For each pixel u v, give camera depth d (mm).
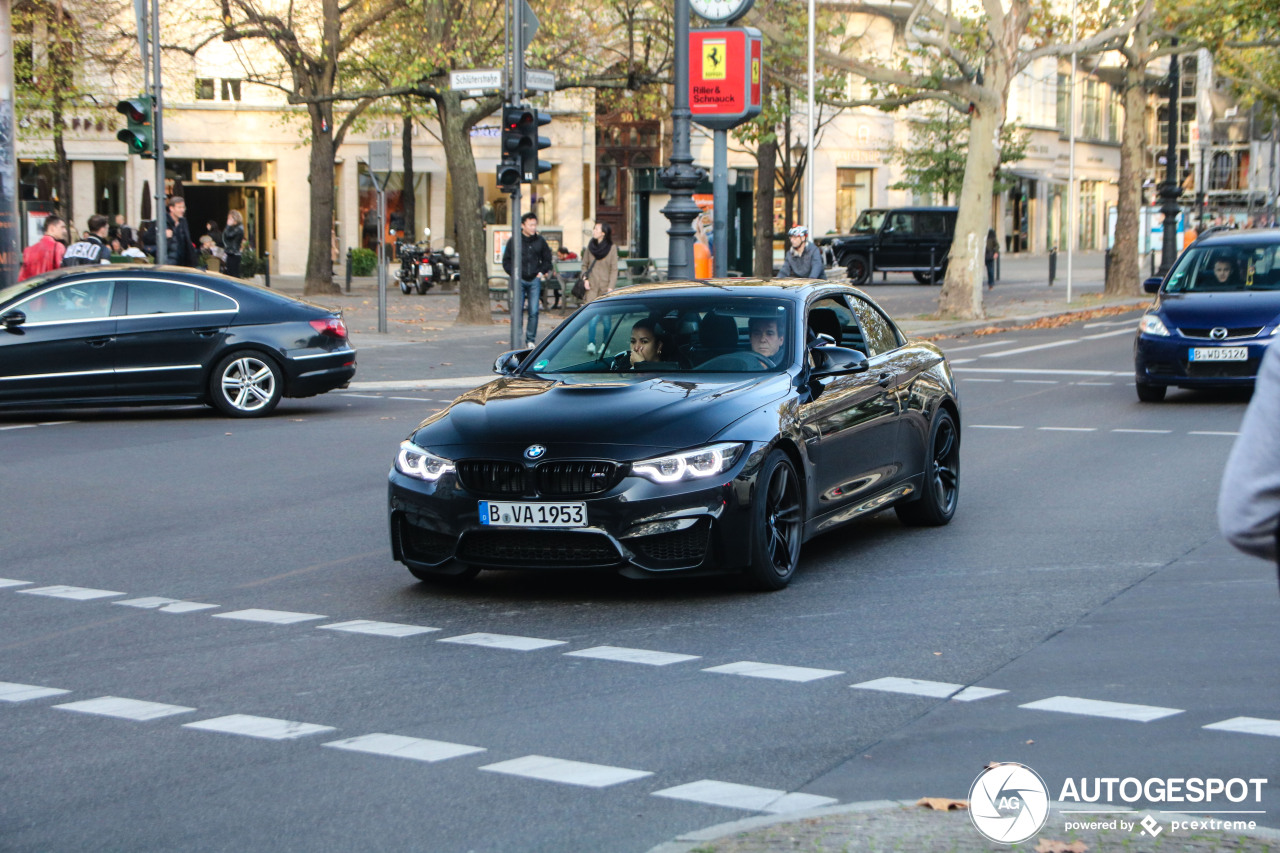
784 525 7777
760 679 5961
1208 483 10953
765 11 31328
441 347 24031
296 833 4309
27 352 15117
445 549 7457
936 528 9523
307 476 11828
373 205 51250
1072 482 11164
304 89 37375
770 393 7770
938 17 30766
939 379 9703
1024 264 64625
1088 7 36750
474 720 5445
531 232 23312
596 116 51781
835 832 3945
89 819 4461
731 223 40688
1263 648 6305
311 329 16031
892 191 61969
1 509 10430
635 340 8453
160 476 11875
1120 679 5863
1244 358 15508
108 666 6336
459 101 28812
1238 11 35625
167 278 15719
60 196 38625
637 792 4613
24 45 36906
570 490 7188
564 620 7090
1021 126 53938
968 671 6039
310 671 6199
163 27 42031
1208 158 64688
